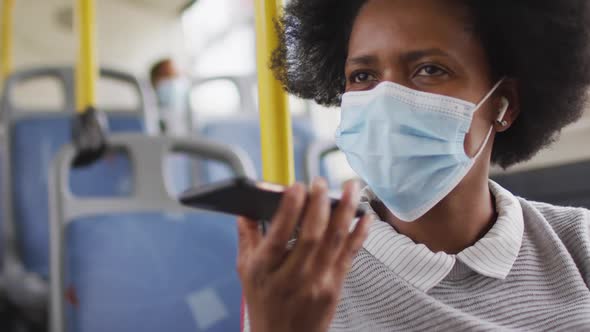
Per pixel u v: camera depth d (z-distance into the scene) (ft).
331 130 13.10
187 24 22.57
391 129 2.97
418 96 2.96
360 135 3.10
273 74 3.37
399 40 2.93
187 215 5.02
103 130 4.82
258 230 2.10
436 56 2.92
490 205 3.18
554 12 3.15
